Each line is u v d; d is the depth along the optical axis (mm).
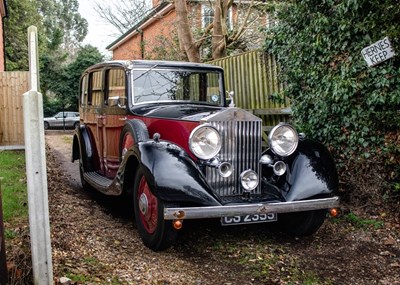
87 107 7098
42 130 3059
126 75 5578
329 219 5500
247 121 4586
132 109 5449
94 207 5926
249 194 4477
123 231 4898
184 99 5980
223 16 12281
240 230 5152
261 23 13141
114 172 5992
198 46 12367
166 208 3924
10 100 11422
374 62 5402
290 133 4727
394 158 5457
